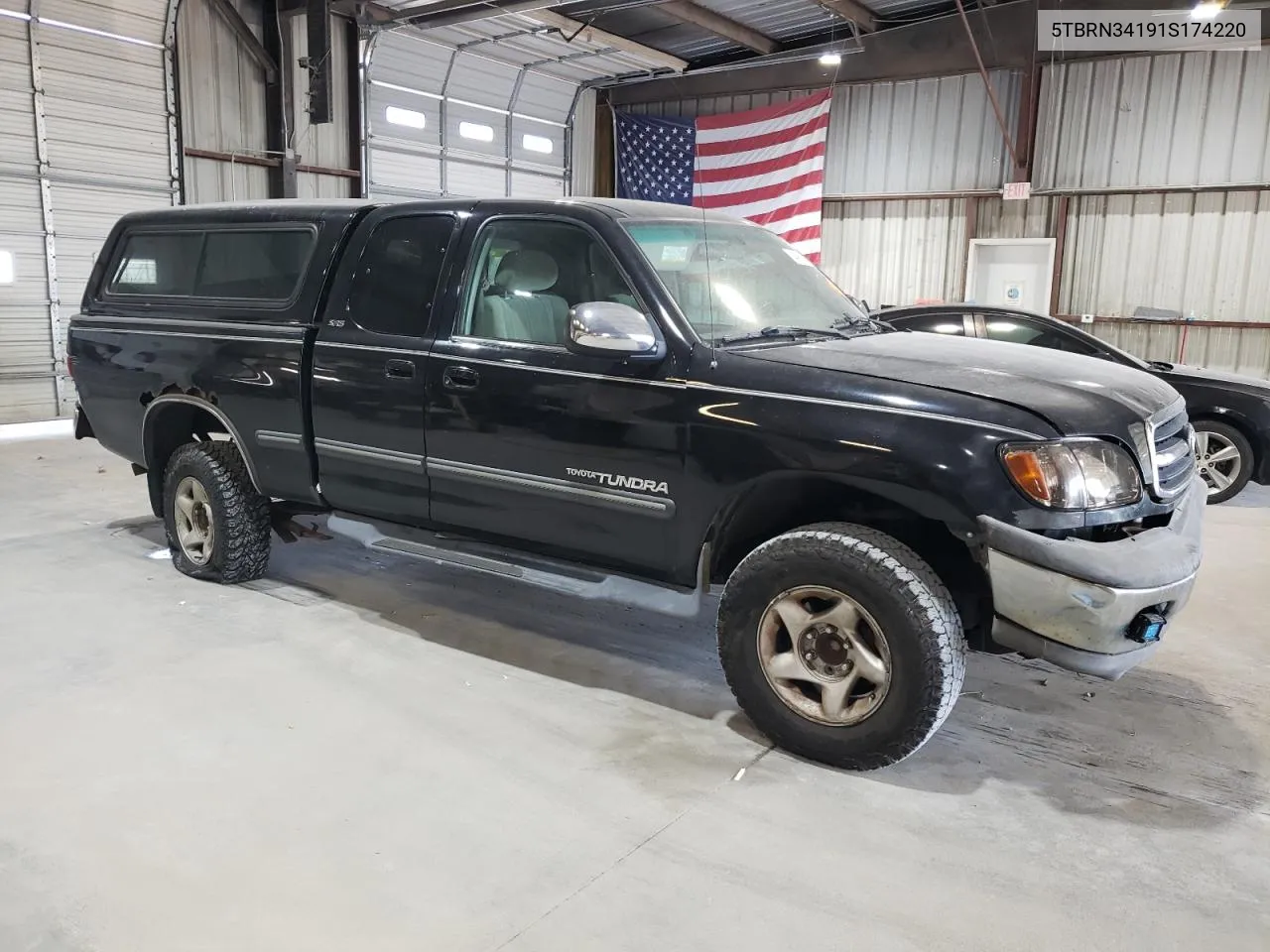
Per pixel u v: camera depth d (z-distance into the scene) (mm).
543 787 2797
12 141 9750
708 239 3680
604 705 3377
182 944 2102
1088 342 6793
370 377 3799
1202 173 11133
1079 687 3641
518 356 3441
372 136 12945
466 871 2385
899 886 2363
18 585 4562
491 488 3561
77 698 3326
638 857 2459
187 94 11148
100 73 10320
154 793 2715
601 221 3369
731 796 2770
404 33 12703
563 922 2195
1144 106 11336
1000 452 2646
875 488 2773
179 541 4699
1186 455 3164
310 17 11711
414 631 4066
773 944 2137
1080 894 2344
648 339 3086
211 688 3428
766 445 2916
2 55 9547
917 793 2814
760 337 3256
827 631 2906
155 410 4656
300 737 3074
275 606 4336
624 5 11898
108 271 4961
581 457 3309
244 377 4195
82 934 2127
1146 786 2895
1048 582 2604
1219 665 3869
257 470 4285
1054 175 12000
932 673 2721
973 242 12680
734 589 3053
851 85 13328
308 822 2586
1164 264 11500
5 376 10031
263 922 2176
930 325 7160
